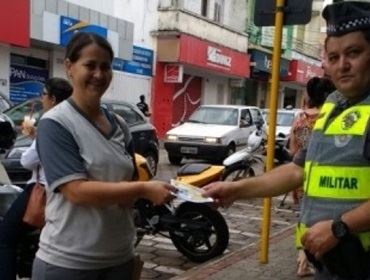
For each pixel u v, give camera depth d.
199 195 2.60
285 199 9.87
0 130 4.89
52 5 15.13
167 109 21.94
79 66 2.46
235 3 26.73
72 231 2.42
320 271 2.22
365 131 2.02
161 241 6.77
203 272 5.29
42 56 16.22
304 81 32.34
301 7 5.17
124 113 11.20
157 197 2.41
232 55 24.81
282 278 5.11
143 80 20.52
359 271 2.07
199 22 22.16
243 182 2.65
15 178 7.23
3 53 14.51
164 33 20.94
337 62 2.14
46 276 2.44
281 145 9.62
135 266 2.70
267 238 5.54
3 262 3.59
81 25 16.19
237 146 14.55
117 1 18.83
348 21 2.09
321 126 2.21
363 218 1.97
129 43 18.86
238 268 5.41
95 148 2.42
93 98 2.47
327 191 2.11
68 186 2.33
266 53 28.09
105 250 2.46
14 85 15.38
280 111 17.91
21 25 13.90
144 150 11.46
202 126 14.68
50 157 2.35
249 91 29.17
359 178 2.03
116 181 2.47
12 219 3.58
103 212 2.43
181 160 14.63
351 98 2.15
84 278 2.43
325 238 2.04
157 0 21.12
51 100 4.04
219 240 5.86
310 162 2.22
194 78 23.94
